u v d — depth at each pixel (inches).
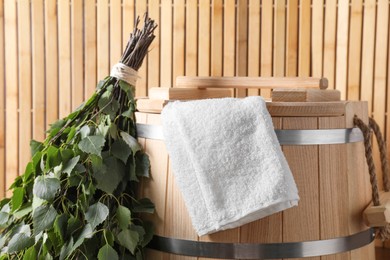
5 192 66.7
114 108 45.6
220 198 39.1
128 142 43.2
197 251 41.0
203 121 39.9
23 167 66.4
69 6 65.2
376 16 60.9
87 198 42.0
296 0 62.2
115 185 42.4
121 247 42.6
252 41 63.1
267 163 38.6
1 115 66.4
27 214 45.4
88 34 65.2
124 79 46.0
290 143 40.7
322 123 41.4
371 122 48.4
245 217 39.3
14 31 65.7
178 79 49.2
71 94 65.9
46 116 66.1
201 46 63.9
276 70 62.9
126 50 46.9
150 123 43.8
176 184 41.8
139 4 64.5
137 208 42.9
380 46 60.8
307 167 40.9
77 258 41.6
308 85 46.4
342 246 42.1
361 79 61.5
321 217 41.1
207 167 39.2
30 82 66.0
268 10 62.6
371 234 45.2
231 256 40.3
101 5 64.9
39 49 65.6
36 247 43.1
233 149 39.2
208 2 63.4
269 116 39.8
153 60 64.6
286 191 38.1
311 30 62.2
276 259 40.3
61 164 42.4
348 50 61.6
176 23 64.1
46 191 41.3
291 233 40.4
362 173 44.6
